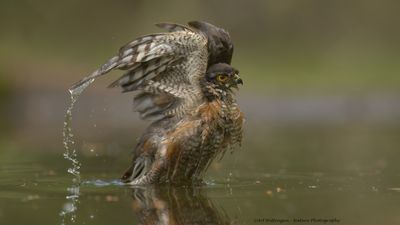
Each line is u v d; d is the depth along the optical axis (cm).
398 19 3119
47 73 2556
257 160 1314
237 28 3088
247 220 795
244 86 2647
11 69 2522
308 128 1967
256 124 2108
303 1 3139
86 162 1297
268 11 3114
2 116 2323
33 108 2370
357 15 3150
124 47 1008
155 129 1068
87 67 2716
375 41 3091
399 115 2334
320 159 1321
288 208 852
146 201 898
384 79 2695
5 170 1182
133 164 1084
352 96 2527
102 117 2250
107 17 3127
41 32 3019
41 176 1116
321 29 3138
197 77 1043
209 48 1067
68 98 2391
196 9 3055
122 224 770
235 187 1012
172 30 1059
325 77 2727
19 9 3045
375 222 777
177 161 1041
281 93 2559
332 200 905
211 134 1046
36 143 1603
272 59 2941
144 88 1044
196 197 930
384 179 1075
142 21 3091
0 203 885
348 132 1845
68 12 3102
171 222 782
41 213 825
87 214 820
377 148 1490
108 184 1044
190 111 1048
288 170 1179
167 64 1026
